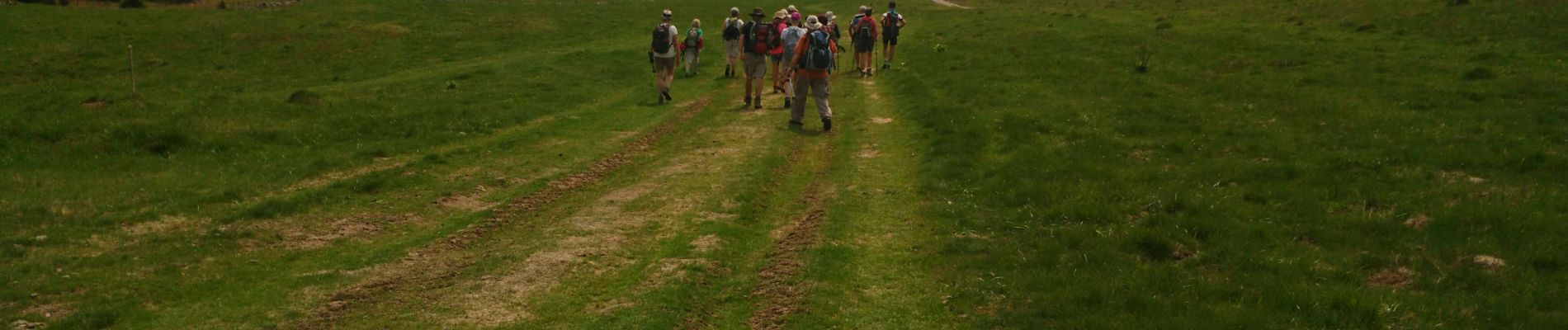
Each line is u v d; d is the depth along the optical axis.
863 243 9.16
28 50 33.06
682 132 15.84
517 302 7.40
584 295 7.56
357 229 9.68
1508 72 18.19
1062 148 13.11
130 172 12.46
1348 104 15.64
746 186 11.49
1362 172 11.02
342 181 11.70
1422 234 8.55
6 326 6.61
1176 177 11.16
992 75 21.50
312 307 7.24
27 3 44.00
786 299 7.54
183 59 32.16
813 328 6.93
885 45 24.48
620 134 15.71
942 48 27.86
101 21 39.78
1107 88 18.78
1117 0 46.09
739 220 9.98
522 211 10.51
